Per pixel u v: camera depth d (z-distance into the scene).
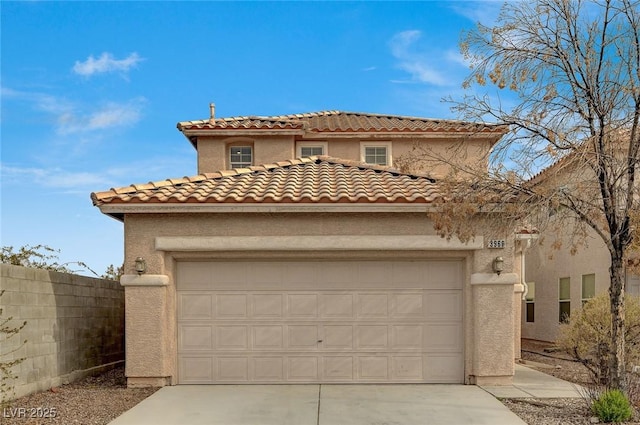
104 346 14.40
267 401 10.23
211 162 18.44
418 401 10.19
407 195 11.73
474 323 11.64
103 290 14.44
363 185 12.73
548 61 9.59
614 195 9.27
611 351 9.39
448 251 11.78
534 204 9.20
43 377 11.13
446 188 9.78
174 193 11.94
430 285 11.98
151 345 11.51
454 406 9.82
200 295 11.95
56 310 11.76
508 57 9.70
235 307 11.94
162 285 11.56
